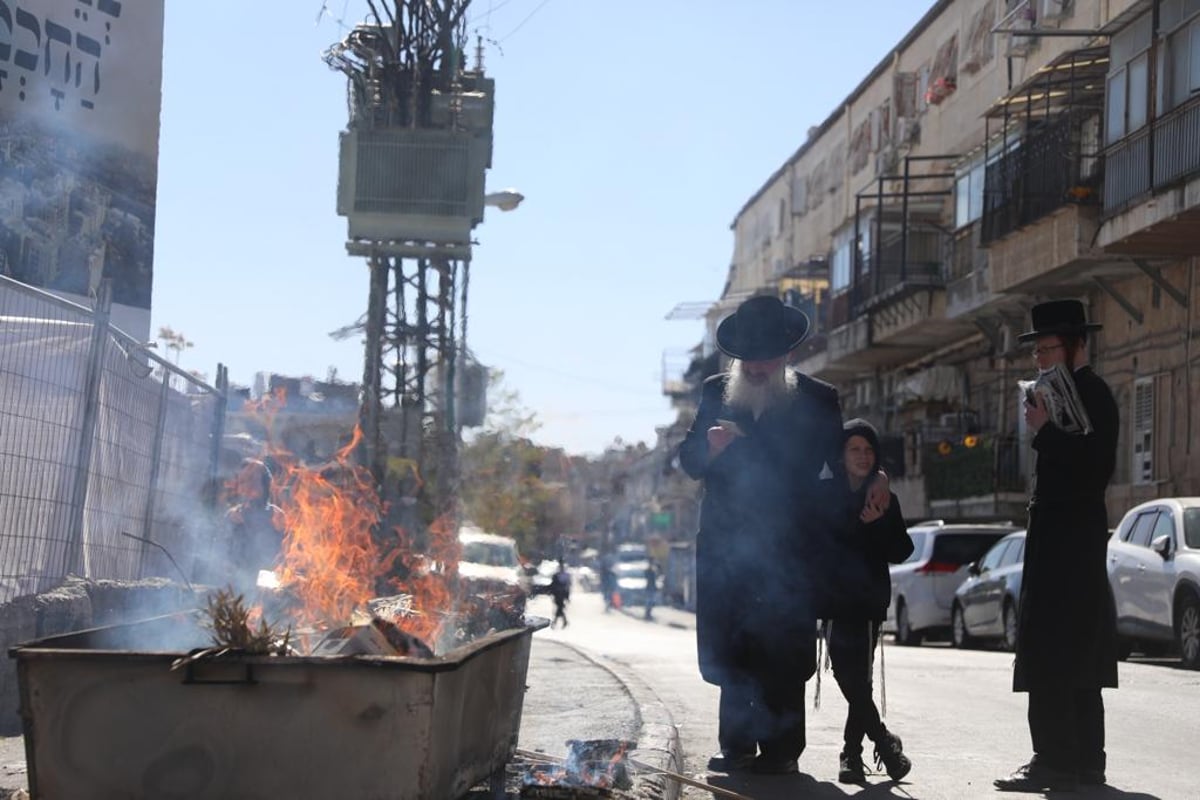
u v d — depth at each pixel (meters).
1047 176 29.48
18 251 13.66
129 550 10.54
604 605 77.56
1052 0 33.78
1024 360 35.88
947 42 42.69
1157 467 28.31
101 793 4.70
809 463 7.38
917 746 8.81
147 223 15.92
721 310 73.81
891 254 41.62
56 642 5.05
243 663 4.68
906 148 45.69
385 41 19.09
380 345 18.89
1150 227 24.80
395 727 4.65
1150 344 28.89
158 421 11.24
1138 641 20.09
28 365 8.30
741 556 7.38
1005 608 20.66
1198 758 8.45
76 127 14.68
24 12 13.84
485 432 57.91
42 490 8.63
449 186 18.98
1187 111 23.83
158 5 15.88
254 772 4.67
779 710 7.45
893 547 7.42
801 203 60.31
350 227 18.89
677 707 11.10
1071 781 6.98
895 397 45.34
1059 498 6.91
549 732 8.30
